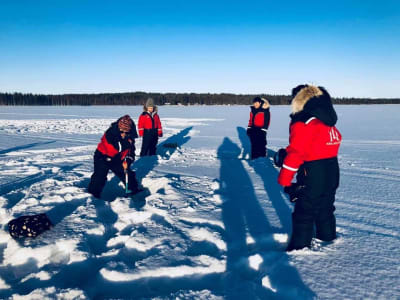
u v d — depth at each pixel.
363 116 26.78
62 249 2.83
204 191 4.55
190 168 6.33
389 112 33.81
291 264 2.44
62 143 10.33
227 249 2.84
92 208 3.74
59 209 3.70
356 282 2.21
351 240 2.91
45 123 18.78
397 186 5.02
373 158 7.73
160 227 3.22
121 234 3.23
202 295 2.12
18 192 4.34
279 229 3.18
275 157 2.86
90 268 2.56
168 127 17.45
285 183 2.51
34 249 2.73
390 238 2.96
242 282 2.30
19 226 2.93
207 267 2.48
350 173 6.04
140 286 2.29
